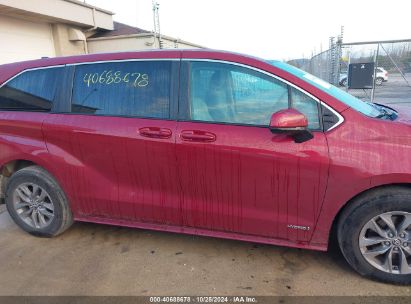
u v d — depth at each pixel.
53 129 3.06
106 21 16.11
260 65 2.61
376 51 8.73
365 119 2.40
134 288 2.60
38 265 2.94
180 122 2.70
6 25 11.34
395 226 2.40
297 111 2.32
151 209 2.93
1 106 3.33
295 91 2.52
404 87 8.86
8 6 10.14
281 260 2.90
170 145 2.69
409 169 2.25
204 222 2.82
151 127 2.74
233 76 2.66
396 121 2.43
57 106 3.10
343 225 2.49
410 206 2.30
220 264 2.87
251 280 2.65
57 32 13.71
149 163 2.80
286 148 2.44
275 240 2.71
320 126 2.45
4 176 3.49
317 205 2.49
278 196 2.55
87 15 14.52
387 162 2.29
